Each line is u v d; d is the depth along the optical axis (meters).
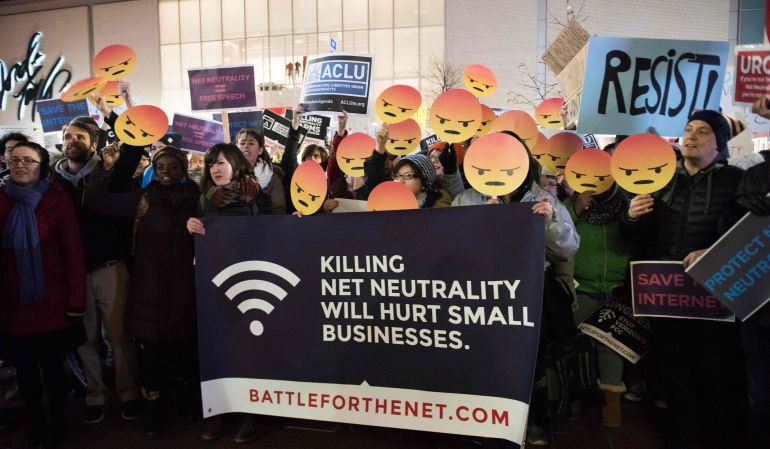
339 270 2.65
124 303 3.55
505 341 2.39
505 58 16.56
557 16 16.05
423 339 2.53
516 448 2.61
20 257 2.95
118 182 3.43
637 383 3.76
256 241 2.79
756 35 14.90
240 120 5.46
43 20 20.30
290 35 18.84
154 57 19.66
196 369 3.49
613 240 3.20
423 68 17.56
